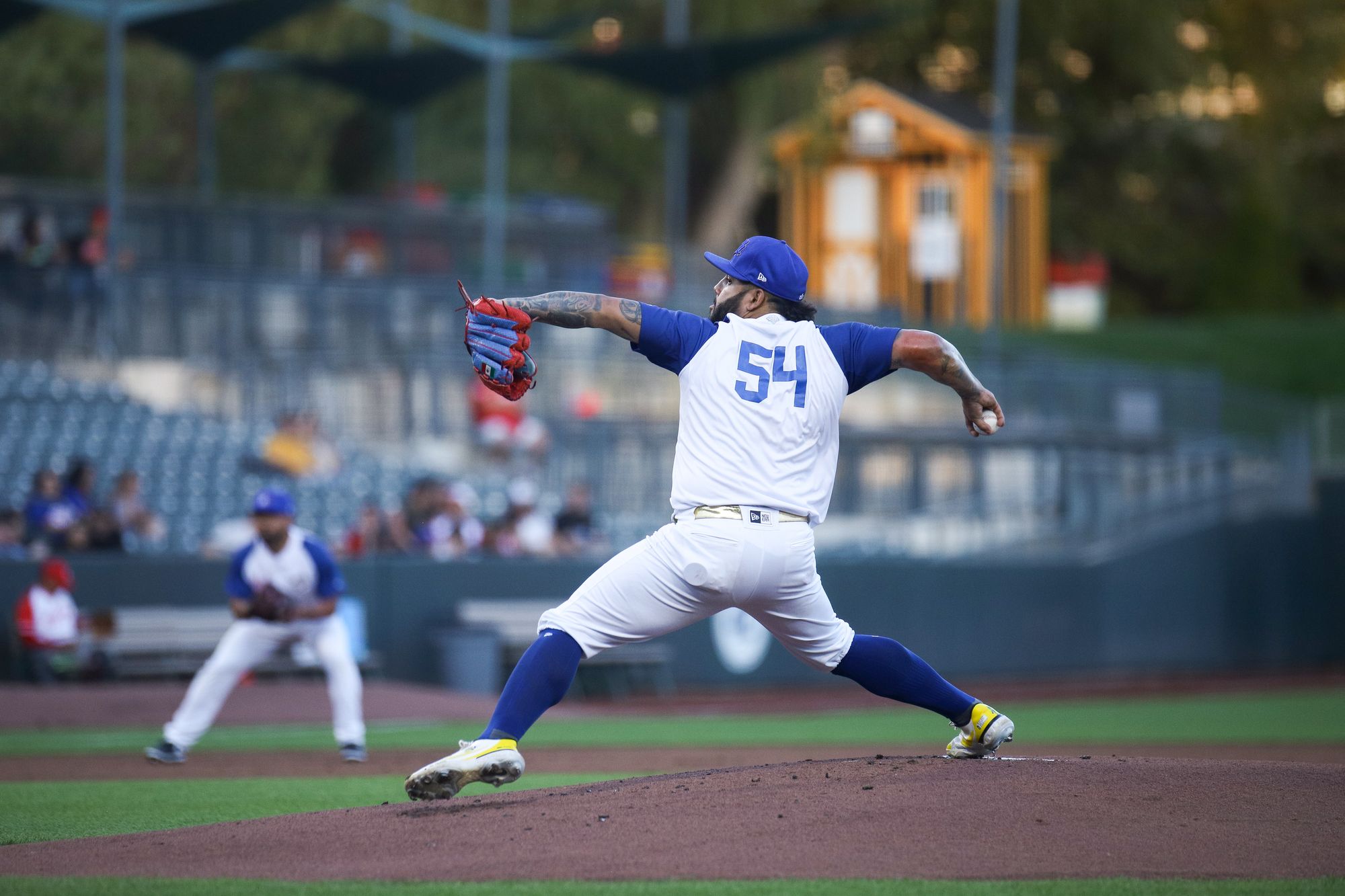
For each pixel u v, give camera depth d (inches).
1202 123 6796.3
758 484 690.2
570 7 5078.7
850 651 748.6
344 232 3708.2
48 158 4434.1
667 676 2696.9
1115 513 3292.3
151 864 668.1
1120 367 4776.1
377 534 2561.5
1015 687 2957.7
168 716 1904.5
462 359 3144.7
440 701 2113.7
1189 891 584.4
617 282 3784.5
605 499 2987.2
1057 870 613.0
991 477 3216.0
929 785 727.7
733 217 5575.8
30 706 1919.3
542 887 594.2
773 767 786.8
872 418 3462.1
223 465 2778.1
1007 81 4165.8
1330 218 6948.8
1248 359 5285.4
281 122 4837.6
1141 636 3277.6
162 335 3029.0
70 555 2284.7
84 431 2736.2
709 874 610.5
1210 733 1913.1
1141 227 6801.2
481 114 5162.4
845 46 6156.5
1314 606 3535.9
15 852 721.0
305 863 651.5
